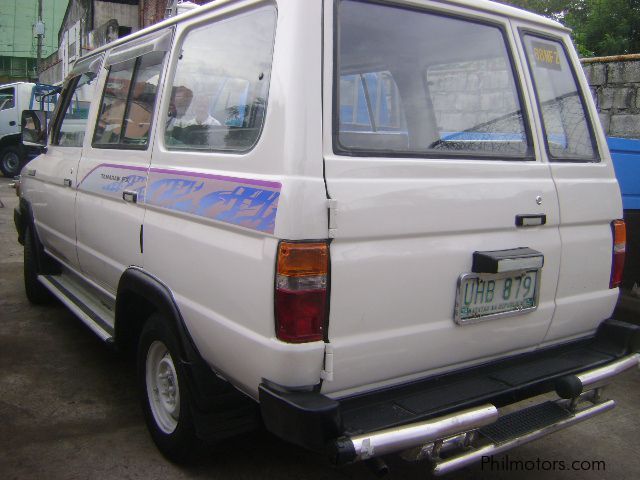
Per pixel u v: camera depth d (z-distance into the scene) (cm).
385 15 251
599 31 1125
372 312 232
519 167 278
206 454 302
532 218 277
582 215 301
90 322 381
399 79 256
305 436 212
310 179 217
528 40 299
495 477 318
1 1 4525
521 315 280
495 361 282
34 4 4634
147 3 1909
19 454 316
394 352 240
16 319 520
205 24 286
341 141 231
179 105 297
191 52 294
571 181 297
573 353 309
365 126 241
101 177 361
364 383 237
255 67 247
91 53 429
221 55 270
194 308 265
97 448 325
